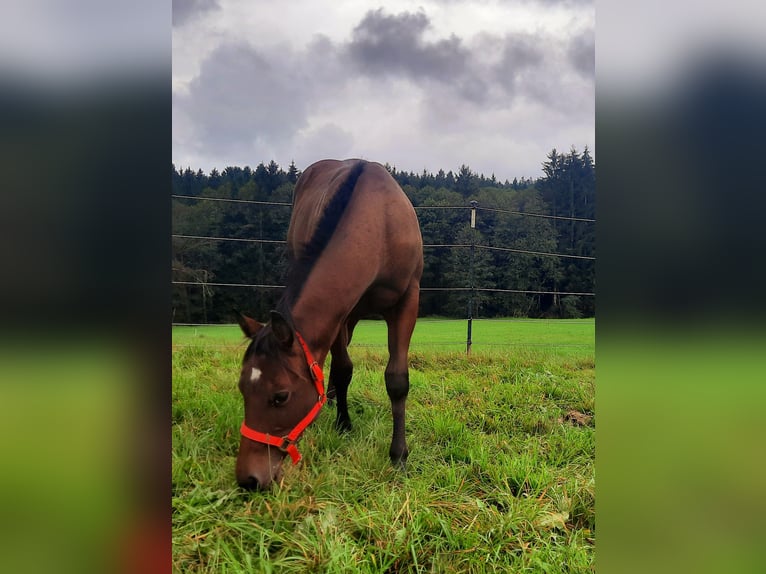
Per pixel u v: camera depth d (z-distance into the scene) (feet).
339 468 6.77
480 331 27.25
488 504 6.24
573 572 4.84
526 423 9.20
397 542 5.15
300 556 4.99
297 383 5.93
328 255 6.63
